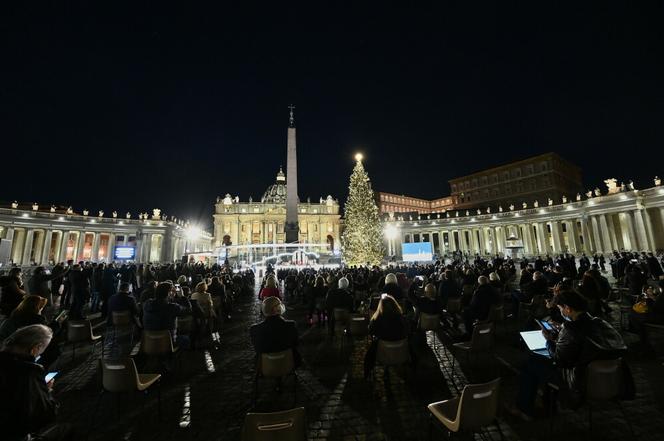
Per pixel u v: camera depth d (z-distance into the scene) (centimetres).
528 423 521
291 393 657
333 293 1045
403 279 1369
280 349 593
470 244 6750
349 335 1004
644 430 495
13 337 342
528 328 1011
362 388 674
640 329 832
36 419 334
